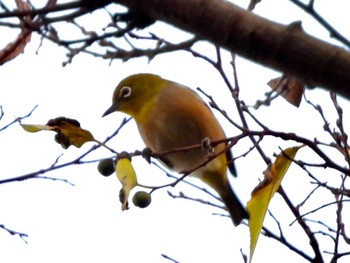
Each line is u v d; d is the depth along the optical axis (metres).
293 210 9.91
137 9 6.40
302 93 9.41
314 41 5.72
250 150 8.20
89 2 6.56
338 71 5.62
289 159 8.14
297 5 6.25
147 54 7.79
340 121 9.29
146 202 8.35
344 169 8.25
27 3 7.61
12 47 8.66
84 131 8.72
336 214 9.71
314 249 9.83
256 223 7.86
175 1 6.15
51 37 7.11
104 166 8.62
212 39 6.07
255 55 5.91
